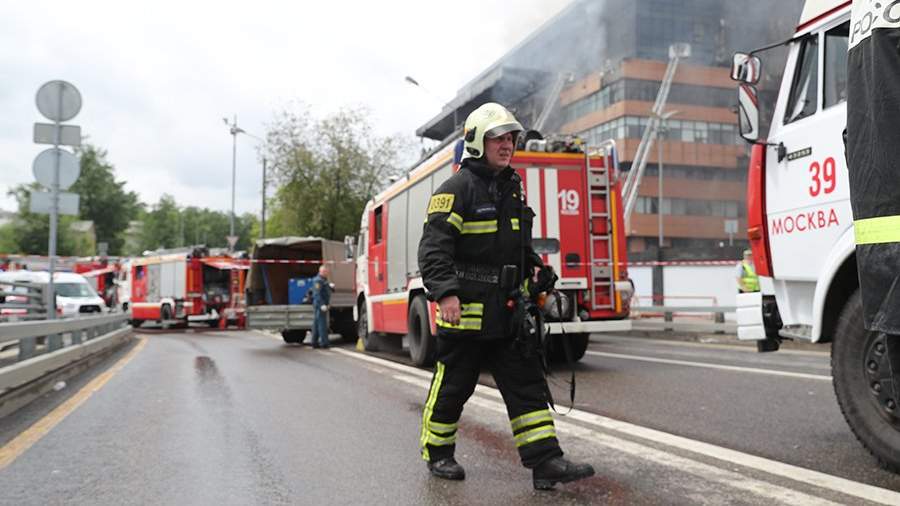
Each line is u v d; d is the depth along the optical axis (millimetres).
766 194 4684
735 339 12641
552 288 3699
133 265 28422
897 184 2990
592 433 4707
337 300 15539
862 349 3721
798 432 4613
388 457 4211
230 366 9672
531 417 3471
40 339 10695
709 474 3682
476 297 3465
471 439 4637
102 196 83438
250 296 16703
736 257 23828
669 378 7305
